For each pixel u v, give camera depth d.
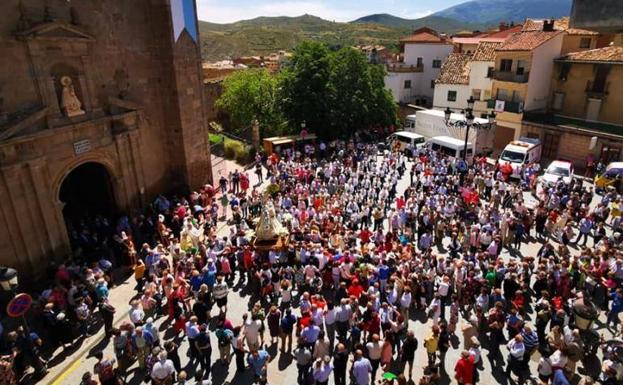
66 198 23.08
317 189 26.89
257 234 19.39
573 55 36.78
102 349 14.09
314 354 12.45
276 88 46.69
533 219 22.94
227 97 50.78
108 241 20.30
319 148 39.81
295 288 17.20
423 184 27.72
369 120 44.84
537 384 11.93
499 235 19.06
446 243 21.19
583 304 13.77
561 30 37.59
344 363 11.84
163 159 24.95
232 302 16.44
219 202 27.27
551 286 15.39
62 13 17.48
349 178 28.41
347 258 16.50
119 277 18.41
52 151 17.55
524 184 29.14
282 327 13.58
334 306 15.35
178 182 25.88
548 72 38.31
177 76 23.70
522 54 37.66
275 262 17.47
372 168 31.50
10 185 15.95
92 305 15.70
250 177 32.88
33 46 16.22
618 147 32.75
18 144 16.08
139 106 21.92
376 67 46.19
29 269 17.05
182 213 22.45
